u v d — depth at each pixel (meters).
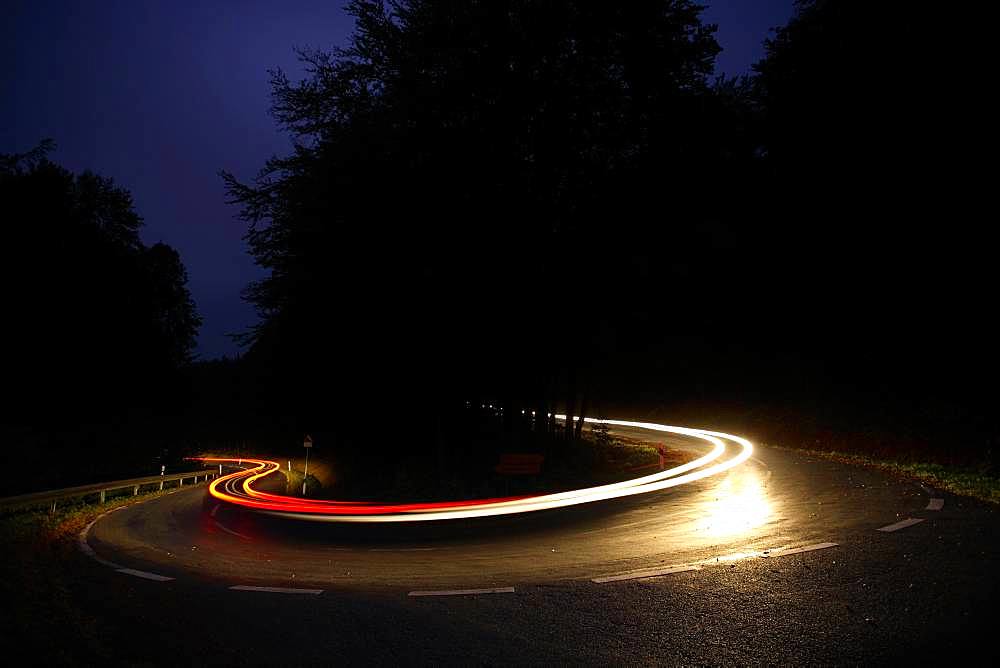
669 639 4.88
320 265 23.44
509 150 22.34
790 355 30.33
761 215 30.66
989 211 21.50
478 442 30.28
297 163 22.47
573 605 5.93
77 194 51.22
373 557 9.55
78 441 45.25
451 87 21.05
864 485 11.99
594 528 10.45
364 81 22.55
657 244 25.67
